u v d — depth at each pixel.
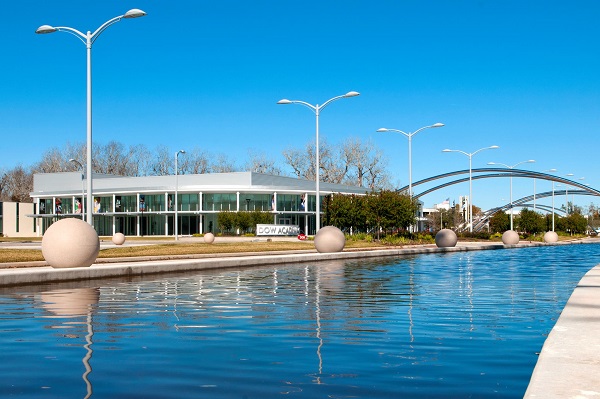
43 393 6.04
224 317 11.09
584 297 12.22
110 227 103.88
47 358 7.63
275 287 17.02
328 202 64.56
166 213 96.62
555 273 22.69
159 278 20.48
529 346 8.34
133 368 7.10
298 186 109.62
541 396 5.14
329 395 5.96
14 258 26.30
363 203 60.34
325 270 24.36
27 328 9.88
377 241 59.50
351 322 10.48
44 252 20.81
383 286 17.28
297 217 100.25
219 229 96.94
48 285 17.95
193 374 6.82
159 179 106.44
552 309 12.16
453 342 8.64
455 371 6.93
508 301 13.57
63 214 109.88
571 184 147.25
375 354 7.84
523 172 148.12
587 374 5.91
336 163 130.62
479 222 153.00
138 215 100.81
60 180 115.31
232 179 100.69
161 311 11.94
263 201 98.12
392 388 6.21
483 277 20.72
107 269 20.59
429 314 11.48
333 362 7.40
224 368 7.10
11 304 13.17
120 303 13.30
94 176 114.88
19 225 116.38
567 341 7.58
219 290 16.17
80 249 20.70
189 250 35.84
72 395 5.97
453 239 48.91
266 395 5.96
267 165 140.00
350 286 17.27
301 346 8.38
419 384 6.37
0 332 9.52
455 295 14.85
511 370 6.97
